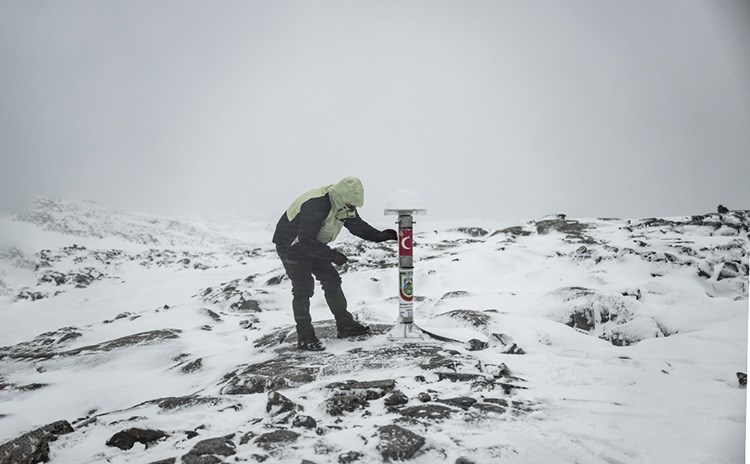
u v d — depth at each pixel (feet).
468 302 21.09
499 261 28.73
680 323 17.71
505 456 8.04
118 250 65.16
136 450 8.97
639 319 17.74
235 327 22.68
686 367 13.03
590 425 9.15
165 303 33.60
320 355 14.78
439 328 17.87
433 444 8.36
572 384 11.53
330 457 8.07
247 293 27.96
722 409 9.90
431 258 32.35
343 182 16.11
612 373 12.12
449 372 12.01
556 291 20.53
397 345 15.03
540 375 12.12
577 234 32.89
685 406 10.07
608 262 26.50
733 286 23.32
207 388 13.32
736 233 31.32
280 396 10.35
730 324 16.96
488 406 9.92
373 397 10.77
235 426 9.73
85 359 17.94
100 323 26.35
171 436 9.43
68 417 13.15
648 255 26.07
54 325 29.60
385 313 21.15
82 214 81.61
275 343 17.46
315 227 15.80
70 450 9.09
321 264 16.71
